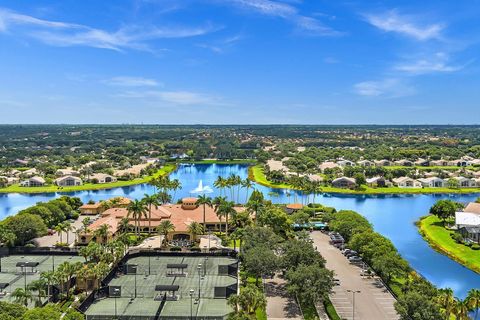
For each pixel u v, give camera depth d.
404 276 136.88
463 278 151.62
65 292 134.50
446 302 107.81
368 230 170.88
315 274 121.38
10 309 102.62
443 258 173.88
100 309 120.12
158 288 127.38
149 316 114.81
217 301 126.75
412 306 106.00
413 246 191.00
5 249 169.75
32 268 152.25
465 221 198.75
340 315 118.81
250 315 109.12
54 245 185.50
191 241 191.12
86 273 131.62
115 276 145.75
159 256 166.88
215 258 164.62
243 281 142.75
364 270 154.50
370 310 122.19
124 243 173.50
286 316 119.94
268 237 163.00
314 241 192.12
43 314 101.88
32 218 186.12
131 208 192.75
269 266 135.38
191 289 134.75
